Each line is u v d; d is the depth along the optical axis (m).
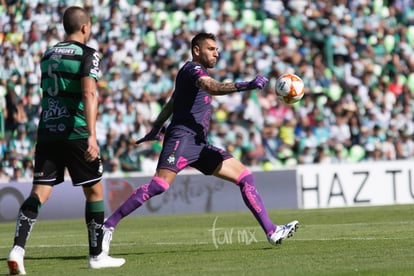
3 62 74.25
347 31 82.44
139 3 80.12
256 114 73.94
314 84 78.00
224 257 25.91
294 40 81.06
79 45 23.23
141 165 69.19
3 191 56.84
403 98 80.44
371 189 63.22
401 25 84.62
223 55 78.81
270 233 28.22
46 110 23.38
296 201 62.09
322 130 74.94
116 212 27.06
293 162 73.38
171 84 75.88
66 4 78.50
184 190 60.56
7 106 70.75
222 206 61.22
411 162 64.00
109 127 71.00
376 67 81.25
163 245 32.19
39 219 57.84
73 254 29.62
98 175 23.66
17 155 67.75
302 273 20.61
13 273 22.67
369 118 77.31
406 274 19.80
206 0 81.75
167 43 78.62
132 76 75.25
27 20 77.19
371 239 30.94
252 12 82.12
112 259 24.33
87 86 22.66
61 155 23.45
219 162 28.16
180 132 27.67
